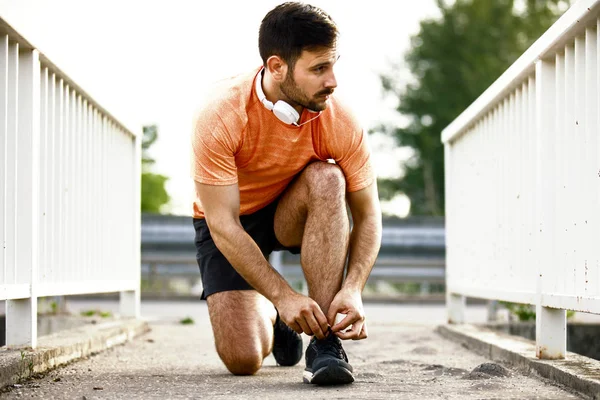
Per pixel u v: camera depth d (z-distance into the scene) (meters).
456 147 4.84
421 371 3.00
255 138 2.70
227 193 2.64
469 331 4.28
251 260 2.59
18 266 3.01
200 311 7.82
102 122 4.37
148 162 23.62
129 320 4.93
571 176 2.85
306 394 2.39
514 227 3.62
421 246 9.55
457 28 27.73
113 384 2.69
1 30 2.86
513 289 3.62
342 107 2.72
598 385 2.32
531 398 2.34
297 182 2.79
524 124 3.42
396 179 29.08
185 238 9.34
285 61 2.47
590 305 2.54
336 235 2.56
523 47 27.17
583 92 2.75
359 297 2.54
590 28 2.65
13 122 2.96
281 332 3.29
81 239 3.96
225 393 2.44
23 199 3.01
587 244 2.69
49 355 3.03
